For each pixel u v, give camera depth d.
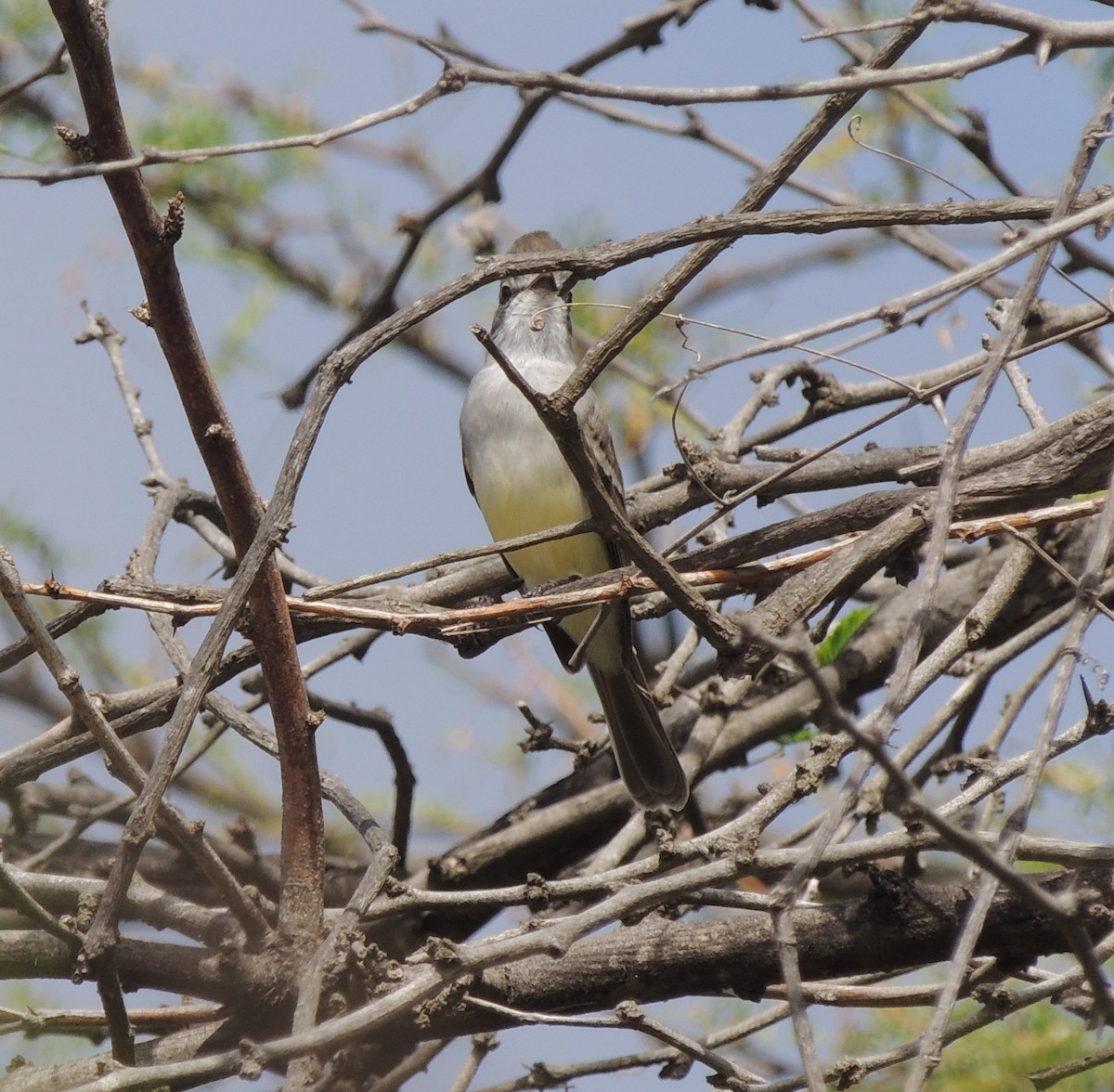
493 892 6.93
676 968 6.99
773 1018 7.79
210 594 7.11
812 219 6.16
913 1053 6.61
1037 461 7.46
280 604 6.51
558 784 10.27
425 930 9.36
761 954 6.91
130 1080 5.43
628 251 6.14
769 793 6.85
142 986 6.82
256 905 6.89
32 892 6.91
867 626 10.24
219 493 6.38
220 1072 5.52
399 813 9.32
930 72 6.26
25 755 7.89
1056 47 6.23
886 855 6.35
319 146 6.49
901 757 8.02
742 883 10.29
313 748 6.73
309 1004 5.92
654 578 6.49
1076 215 5.62
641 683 9.60
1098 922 6.38
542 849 9.68
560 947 5.83
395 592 9.21
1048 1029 9.46
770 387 9.99
